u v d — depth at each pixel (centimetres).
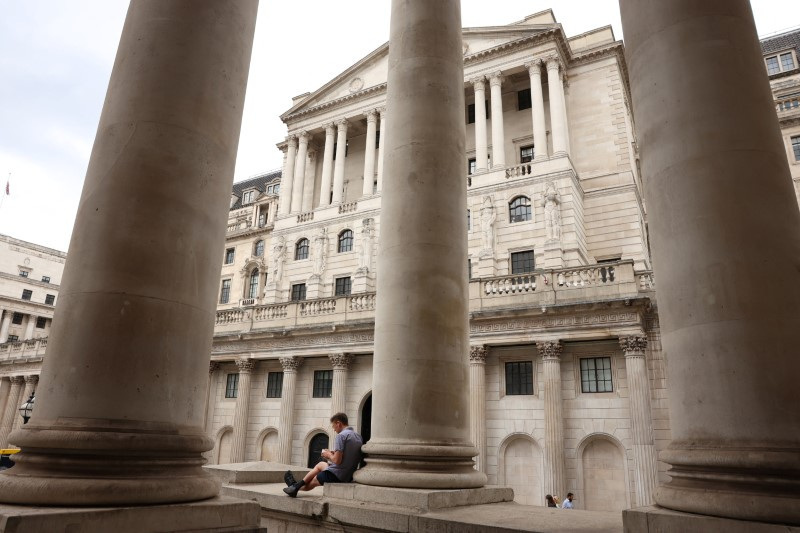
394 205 988
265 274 5853
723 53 585
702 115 571
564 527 663
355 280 4209
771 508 457
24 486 496
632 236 3731
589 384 2845
